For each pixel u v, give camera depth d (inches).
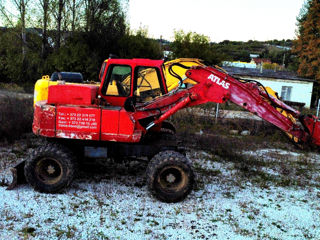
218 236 168.4
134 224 174.4
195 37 1143.6
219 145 363.3
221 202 212.4
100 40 1064.2
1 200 189.9
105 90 225.8
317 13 1173.1
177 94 215.0
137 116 212.8
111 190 217.0
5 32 1086.4
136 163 281.0
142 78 226.7
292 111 219.8
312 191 246.8
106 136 202.5
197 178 255.8
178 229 172.9
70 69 978.7
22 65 1045.8
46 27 1048.8
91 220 175.2
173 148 215.3
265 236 172.2
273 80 1095.0
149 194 215.6
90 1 1071.6
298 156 355.6
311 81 1088.2
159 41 1247.5
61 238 155.7
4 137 326.6
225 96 212.2
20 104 429.1
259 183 256.4
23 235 155.9
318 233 179.9
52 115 200.8
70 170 202.8
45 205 188.1
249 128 462.6
